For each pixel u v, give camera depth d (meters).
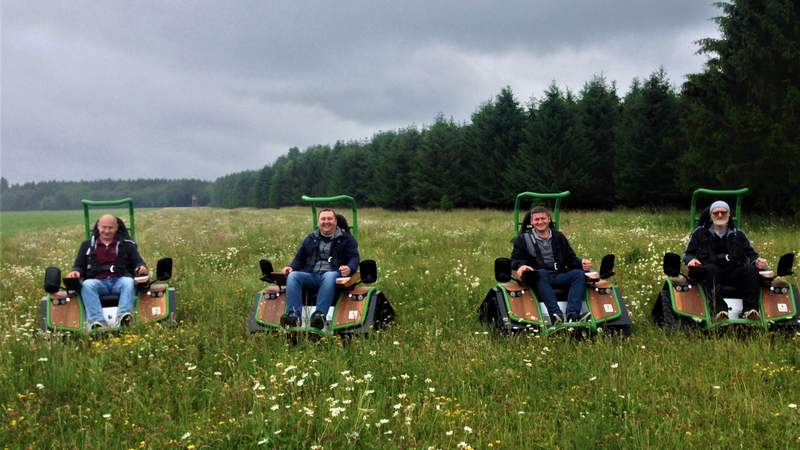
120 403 4.53
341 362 5.30
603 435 3.90
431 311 7.65
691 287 6.66
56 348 5.59
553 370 5.23
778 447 3.74
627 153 28.56
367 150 58.00
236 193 125.12
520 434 3.90
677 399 4.48
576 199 31.69
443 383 4.87
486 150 37.75
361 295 6.46
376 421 4.14
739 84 19.25
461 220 24.94
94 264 7.09
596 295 6.54
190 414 4.35
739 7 18.84
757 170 17.84
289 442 3.84
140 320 6.45
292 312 6.27
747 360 5.29
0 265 13.62
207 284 9.60
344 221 7.25
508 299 6.54
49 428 4.09
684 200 28.28
